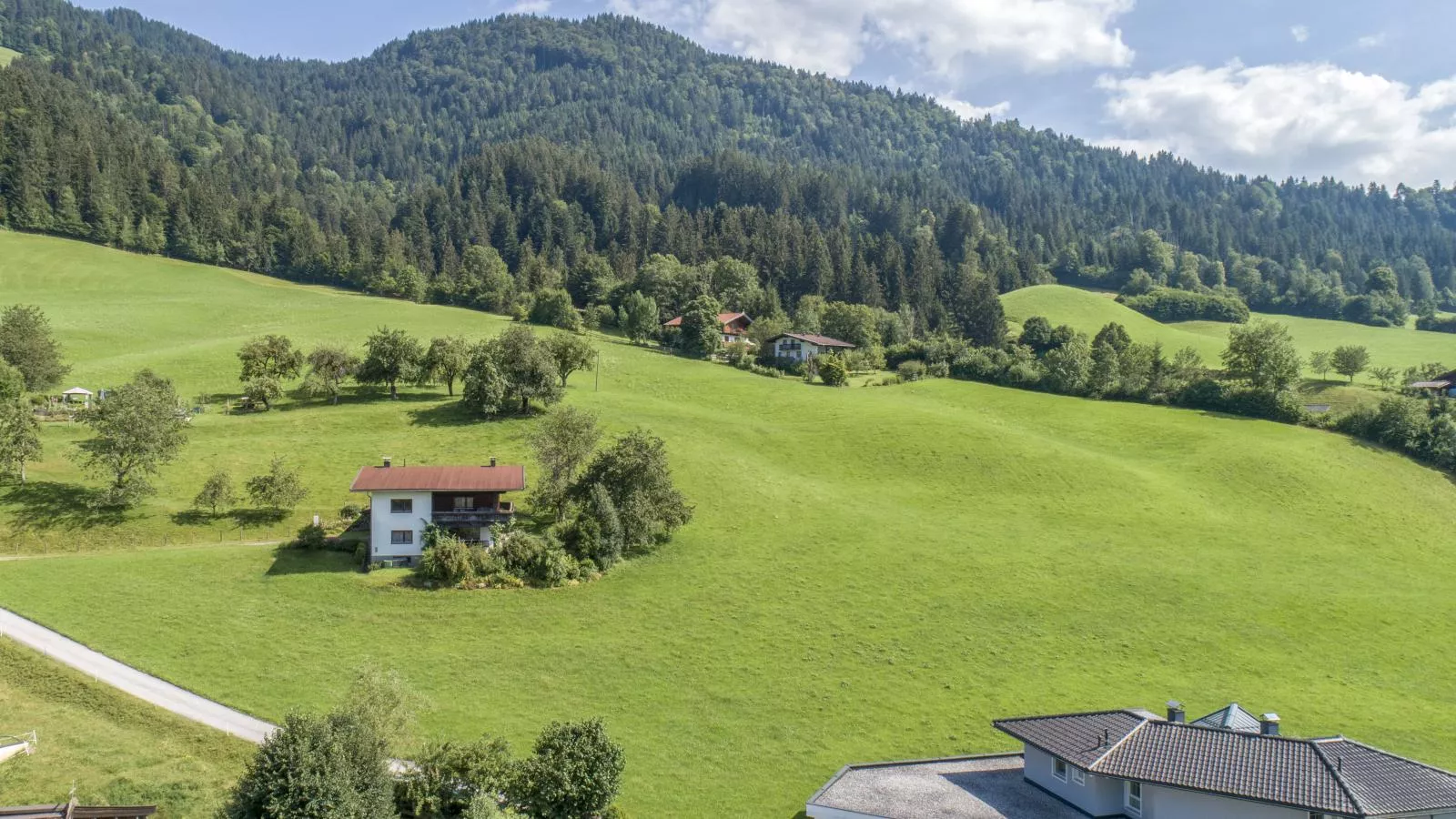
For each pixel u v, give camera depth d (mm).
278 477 81688
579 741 44281
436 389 122688
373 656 60156
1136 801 43031
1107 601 76000
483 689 57156
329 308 190625
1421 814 37844
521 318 185125
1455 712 60531
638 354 161375
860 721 56125
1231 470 111750
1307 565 87062
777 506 94125
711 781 48625
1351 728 57188
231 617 63344
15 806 39719
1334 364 165625
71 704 49094
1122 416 136000
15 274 191750
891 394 146750
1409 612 77125
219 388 118312
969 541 87750
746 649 65125
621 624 67938
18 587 63594
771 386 144000
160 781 43312
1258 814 39125
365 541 78375
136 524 77375
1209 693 61438
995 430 120312
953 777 48406
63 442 92312
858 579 77875
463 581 72188
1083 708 58625
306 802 37750
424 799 42062
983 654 65875
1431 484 111750
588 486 83625
